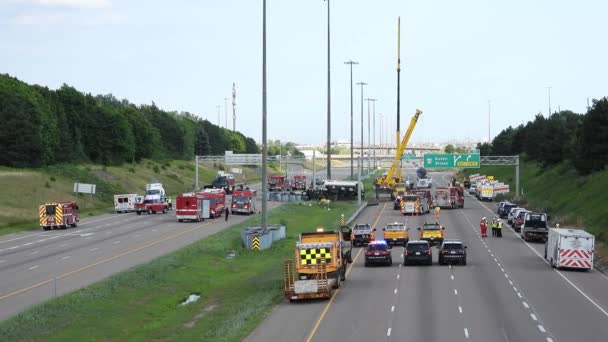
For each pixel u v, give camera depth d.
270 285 51.56
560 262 57.50
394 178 150.75
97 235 86.06
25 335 35.88
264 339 34.50
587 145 116.62
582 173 118.56
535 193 134.12
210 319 41.19
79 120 170.00
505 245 76.00
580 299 44.31
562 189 119.94
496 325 36.34
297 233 87.19
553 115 181.38
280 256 68.38
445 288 48.62
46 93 161.75
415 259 60.59
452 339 33.25
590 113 116.94
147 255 67.31
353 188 140.62
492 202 141.38
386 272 57.00
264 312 41.78
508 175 183.50
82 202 126.94
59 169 143.00
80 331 37.69
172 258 63.31
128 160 185.88
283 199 143.25
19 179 123.44
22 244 78.62
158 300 47.84
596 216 86.75
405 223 99.25
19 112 138.12
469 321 37.44
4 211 104.38
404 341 33.06
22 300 46.06
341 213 112.62
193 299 49.97
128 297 47.38
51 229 94.44
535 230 78.88
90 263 62.53
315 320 38.78
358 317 39.22
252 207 116.75
